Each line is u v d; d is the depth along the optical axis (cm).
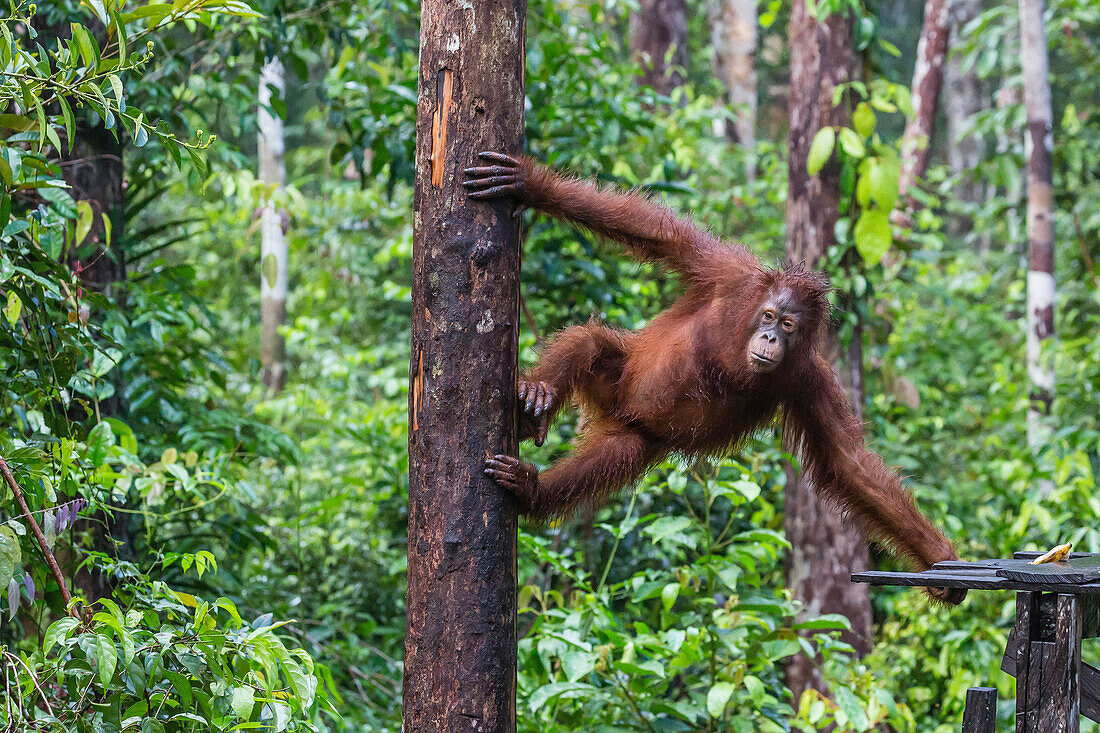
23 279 626
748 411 701
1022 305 2017
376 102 1067
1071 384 1430
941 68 1948
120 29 540
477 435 521
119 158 898
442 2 521
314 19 1093
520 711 813
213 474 816
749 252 721
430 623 521
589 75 1239
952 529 1219
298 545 1156
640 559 1159
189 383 1084
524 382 604
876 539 730
